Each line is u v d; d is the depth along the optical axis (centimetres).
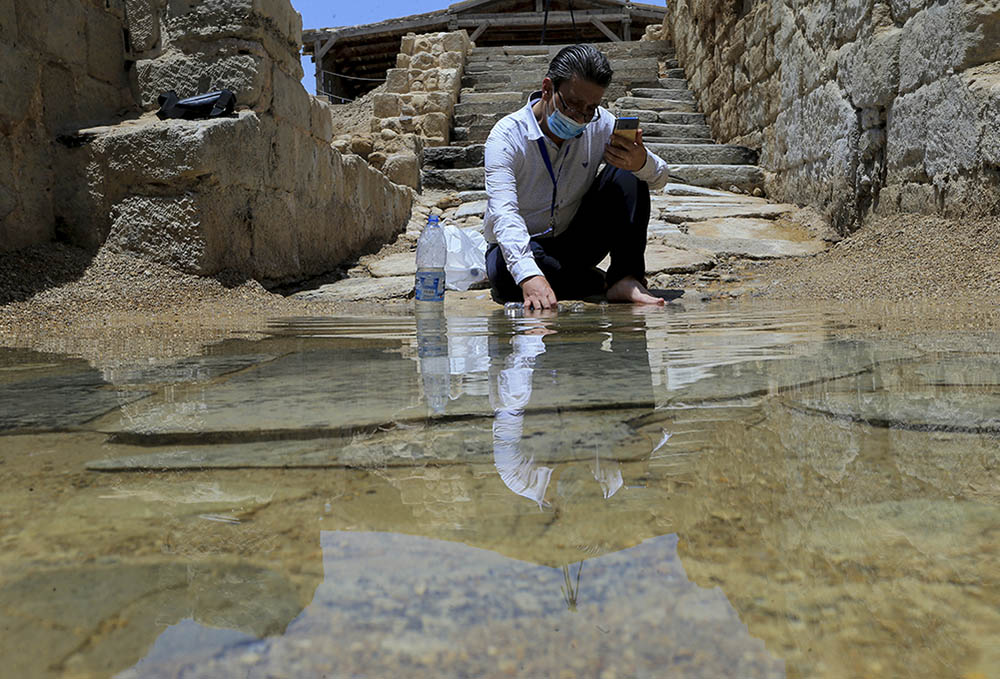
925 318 233
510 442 73
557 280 359
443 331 217
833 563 41
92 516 51
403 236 698
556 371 126
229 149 423
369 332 221
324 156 553
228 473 62
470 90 1079
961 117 411
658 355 147
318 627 34
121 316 325
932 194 445
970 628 34
